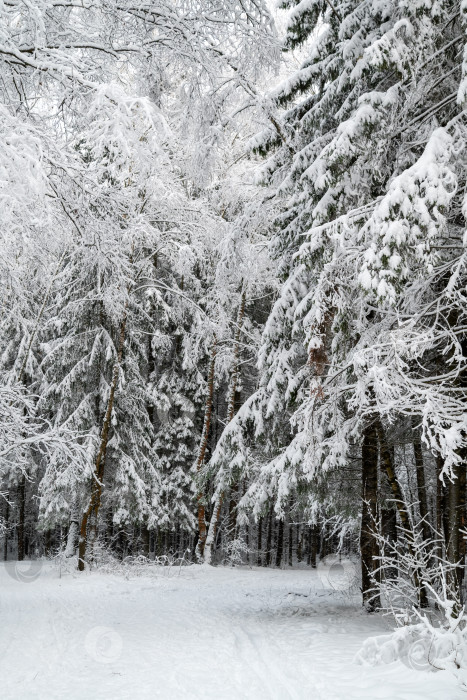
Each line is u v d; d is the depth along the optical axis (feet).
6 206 15.33
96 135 18.66
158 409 80.12
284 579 63.26
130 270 24.02
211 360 76.07
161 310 74.59
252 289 67.46
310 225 32.45
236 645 25.04
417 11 21.75
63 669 21.06
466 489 25.89
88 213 20.67
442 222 19.40
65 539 100.68
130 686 18.56
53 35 20.49
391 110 23.82
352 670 19.17
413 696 14.97
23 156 15.74
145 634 28.25
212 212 63.26
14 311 25.44
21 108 20.52
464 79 19.43
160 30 22.82
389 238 19.66
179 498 80.89
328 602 41.19
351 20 29.45
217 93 28.43
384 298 20.16
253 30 23.88
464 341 25.02
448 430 19.77
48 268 22.86
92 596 44.70
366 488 34.53
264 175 37.14
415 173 19.90
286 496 31.50
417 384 21.81
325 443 29.63
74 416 62.69
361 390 23.54
